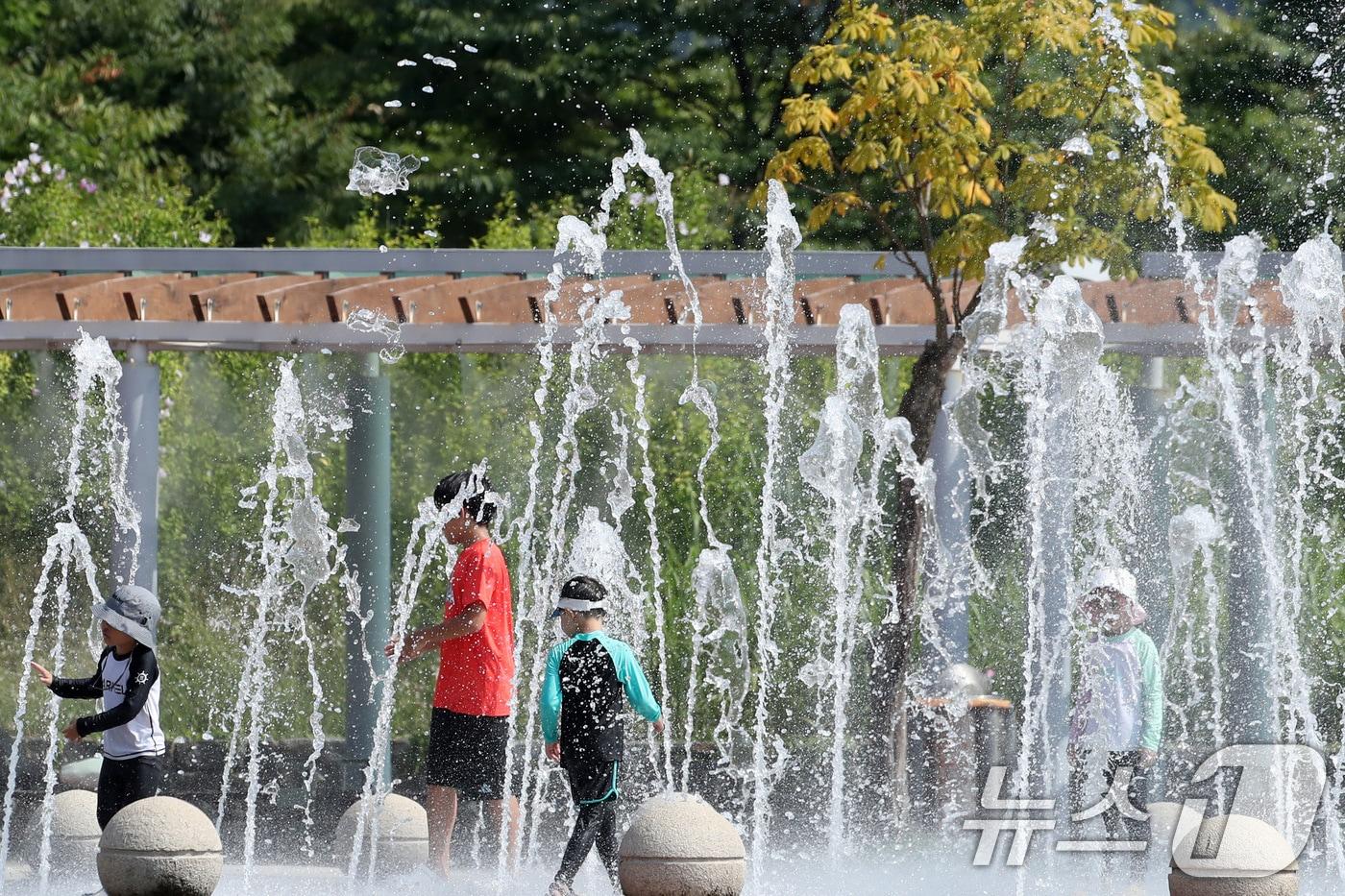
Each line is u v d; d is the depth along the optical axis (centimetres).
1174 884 2383
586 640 2658
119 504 4341
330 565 5859
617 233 7238
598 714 2631
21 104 8738
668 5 8850
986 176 4169
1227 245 4056
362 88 9556
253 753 3647
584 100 9012
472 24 9025
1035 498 3994
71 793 3127
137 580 4341
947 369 4050
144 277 4297
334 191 9481
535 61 8944
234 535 6119
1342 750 3966
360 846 3064
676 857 2381
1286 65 7381
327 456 6212
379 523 4578
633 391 5703
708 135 8744
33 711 5375
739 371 5672
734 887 2412
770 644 5222
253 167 9519
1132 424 4559
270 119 9769
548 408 5831
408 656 2819
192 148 9762
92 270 4284
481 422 6053
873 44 5091
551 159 9081
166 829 2434
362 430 4569
